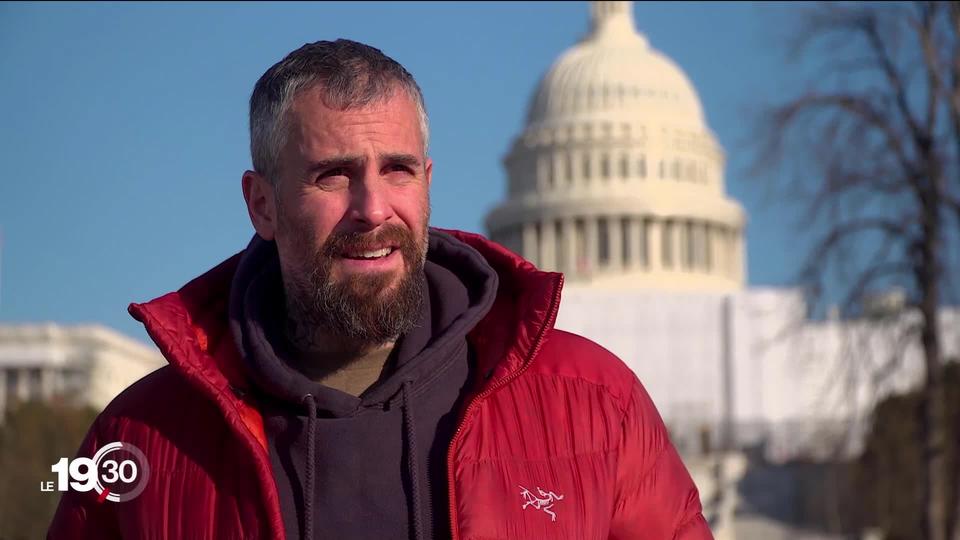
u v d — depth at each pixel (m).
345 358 3.90
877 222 25.98
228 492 3.73
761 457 77.94
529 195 106.44
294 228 3.72
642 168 105.94
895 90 25.72
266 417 3.85
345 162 3.67
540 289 3.91
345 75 3.69
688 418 86.94
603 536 3.82
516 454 3.79
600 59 111.62
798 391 88.25
